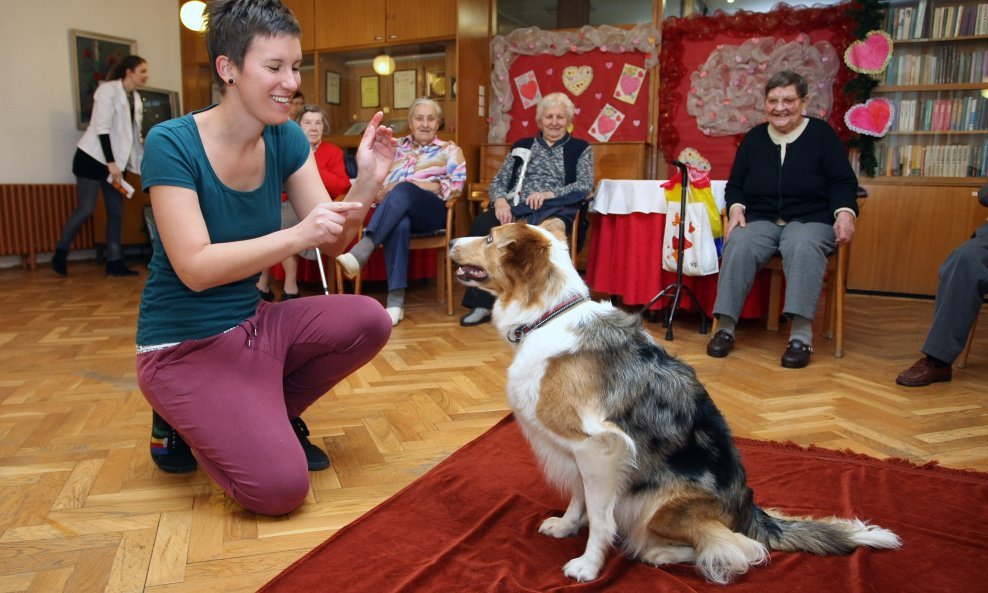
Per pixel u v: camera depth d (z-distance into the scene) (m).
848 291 6.14
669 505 1.57
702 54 6.12
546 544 1.77
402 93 6.79
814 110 5.87
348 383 3.21
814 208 3.86
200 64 8.15
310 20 6.96
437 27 6.31
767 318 4.59
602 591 1.54
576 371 1.61
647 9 6.27
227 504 1.99
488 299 4.45
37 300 5.18
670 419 1.59
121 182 6.29
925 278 5.85
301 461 1.90
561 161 4.73
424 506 1.96
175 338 1.91
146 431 2.57
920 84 5.78
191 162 1.79
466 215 6.38
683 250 4.11
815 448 2.40
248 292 2.07
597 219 4.84
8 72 6.98
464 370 3.43
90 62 7.60
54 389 3.04
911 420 2.75
